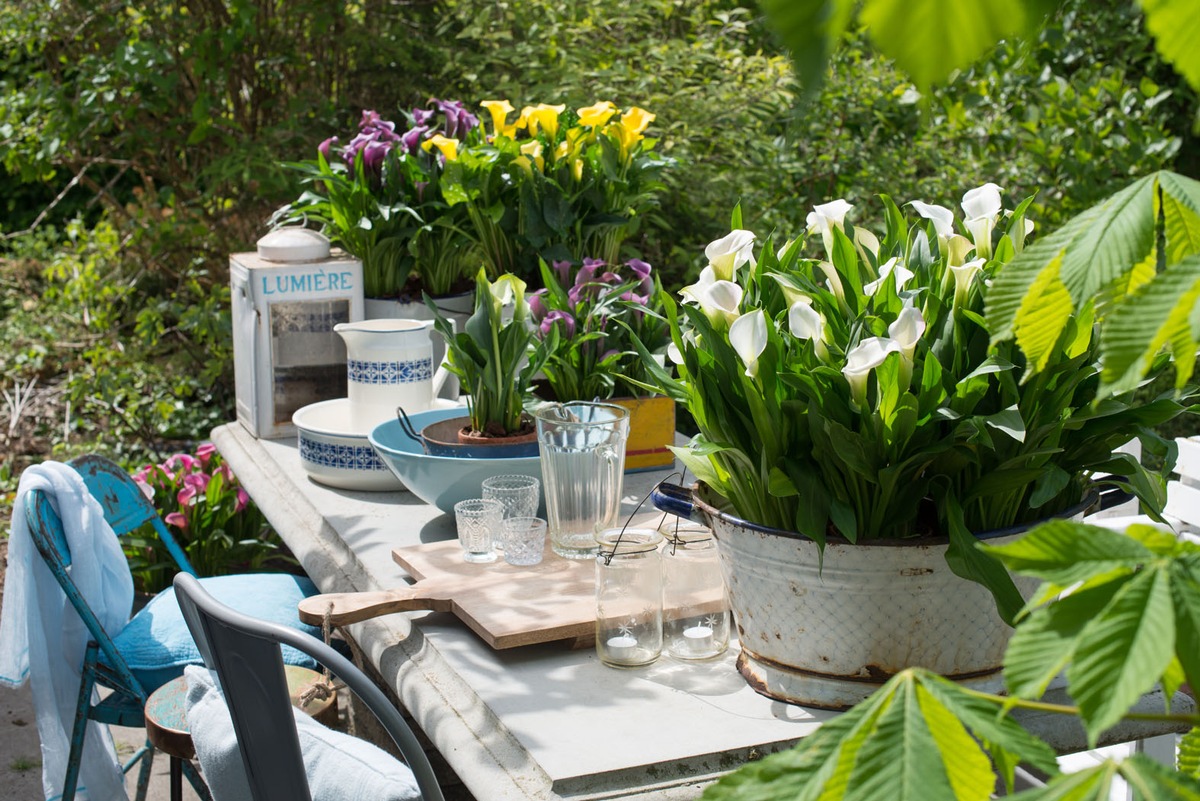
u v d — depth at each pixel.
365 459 2.29
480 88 5.53
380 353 2.35
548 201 3.00
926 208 1.31
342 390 2.83
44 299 6.19
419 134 3.16
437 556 1.84
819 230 1.39
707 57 4.81
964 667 1.30
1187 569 0.47
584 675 1.47
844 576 1.26
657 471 2.35
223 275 5.65
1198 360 1.29
